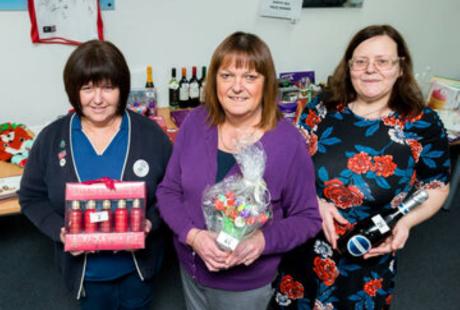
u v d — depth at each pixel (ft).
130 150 3.92
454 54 10.96
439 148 3.92
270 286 4.06
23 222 8.68
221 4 8.05
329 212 4.22
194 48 8.25
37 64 7.25
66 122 3.90
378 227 4.02
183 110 7.91
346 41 9.50
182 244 3.81
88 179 3.82
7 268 7.40
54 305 6.65
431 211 4.11
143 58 7.97
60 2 6.87
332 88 4.46
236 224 3.11
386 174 3.99
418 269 7.95
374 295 4.44
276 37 8.86
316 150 4.36
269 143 3.40
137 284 4.49
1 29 6.75
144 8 7.53
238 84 3.23
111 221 3.65
